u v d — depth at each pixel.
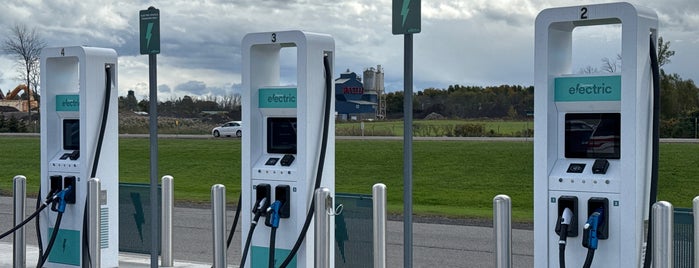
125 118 58.19
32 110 63.94
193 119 59.50
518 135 43.69
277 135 8.30
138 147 39.62
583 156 6.80
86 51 9.60
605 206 6.54
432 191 23.53
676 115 36.78
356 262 8.77
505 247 6.80
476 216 16.47
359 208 8.71
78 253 9.82
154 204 9.21
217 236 8.35
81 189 9.72
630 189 6.41
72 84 10.30
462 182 25.50
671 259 6.03
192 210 17.36
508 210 6.81
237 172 29.91
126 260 10.92
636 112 6.37
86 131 9.64
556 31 6.85
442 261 11.29
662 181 24.03
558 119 6.88
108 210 10.04
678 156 28.36
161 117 58.97
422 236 13.50
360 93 55.28
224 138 47.41
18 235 9.81
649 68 6.57
